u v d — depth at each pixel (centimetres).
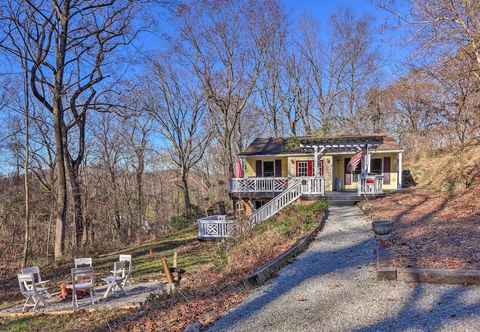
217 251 1215
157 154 3809
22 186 2550
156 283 1062
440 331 424
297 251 895
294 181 1912
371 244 934
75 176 2117
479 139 2103
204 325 492
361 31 3688
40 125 2431
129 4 1836
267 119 3931
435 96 2466
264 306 551
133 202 3512
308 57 3844
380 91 3575
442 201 1511
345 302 542
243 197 2025
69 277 1298
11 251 2170
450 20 1433
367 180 1841
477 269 621
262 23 3125
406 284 608
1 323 817
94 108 2047
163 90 3462
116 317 712
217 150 4197
